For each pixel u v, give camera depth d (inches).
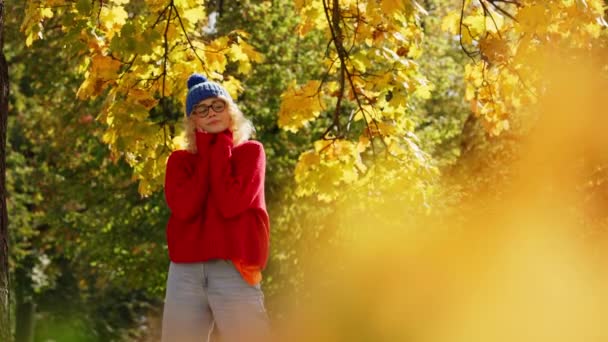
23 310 1213.1
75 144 922.7
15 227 1056.2
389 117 329.4
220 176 192.5
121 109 283.4
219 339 202.2
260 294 197.0
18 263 1150.3
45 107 995.9
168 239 197.6
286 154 807.7
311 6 341.4
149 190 305.3
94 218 934.4
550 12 286.4
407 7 285.3
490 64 333.1
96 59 292.4
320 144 328.5
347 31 331.0
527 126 513.0
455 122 948.6
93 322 1339.8
